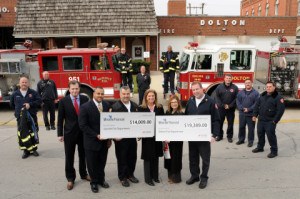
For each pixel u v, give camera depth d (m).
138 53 23.98
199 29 24.50
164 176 6.56
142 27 22.12
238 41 24.81
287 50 12.23
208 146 5.95
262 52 12.55
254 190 5.91
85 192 5.88
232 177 6.48
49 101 9.96
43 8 22.67
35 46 23.27
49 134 9.70
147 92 5.88
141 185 6.13
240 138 8.58
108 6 22.72
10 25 25.12
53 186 6.15
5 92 12.45
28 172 6.83
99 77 12.53
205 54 12.16
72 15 22.50
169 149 6.05
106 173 6.73
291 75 12.27
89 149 5.65
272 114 7.39
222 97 8.58
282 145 8.52
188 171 6.81
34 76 12.51
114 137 5.75
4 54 12.43
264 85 12.19
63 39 23.16
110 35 22.19
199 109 5.85
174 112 5.92
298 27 24.59
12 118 11.99
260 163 7.22
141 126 5.80
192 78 12.34
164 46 24.67
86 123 5.61
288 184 6.14
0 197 5.74
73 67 12.47
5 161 7.50
